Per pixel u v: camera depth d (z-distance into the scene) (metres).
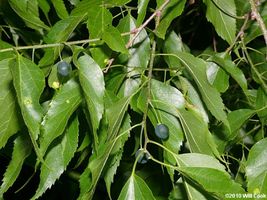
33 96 0.26
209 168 0.25
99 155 0.28
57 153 0.32
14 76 0.26
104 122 0.32
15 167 0.32
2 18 0.55
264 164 0.31
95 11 0.32
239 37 0.44
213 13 0.40
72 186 0.72
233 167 0.47
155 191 0.54
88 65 0.28
